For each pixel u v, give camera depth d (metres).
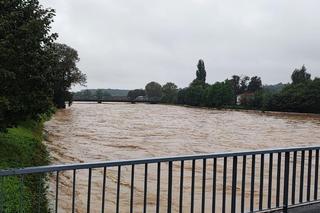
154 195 18.53
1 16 18.89
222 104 164.25
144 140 46.78
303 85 137.50
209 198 18.23
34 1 20.50
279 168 6.77
